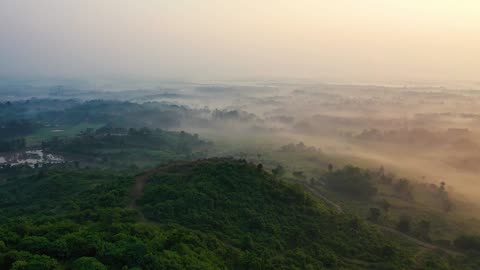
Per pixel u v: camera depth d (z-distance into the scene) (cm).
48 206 9900
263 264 6172
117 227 5778
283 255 7006
